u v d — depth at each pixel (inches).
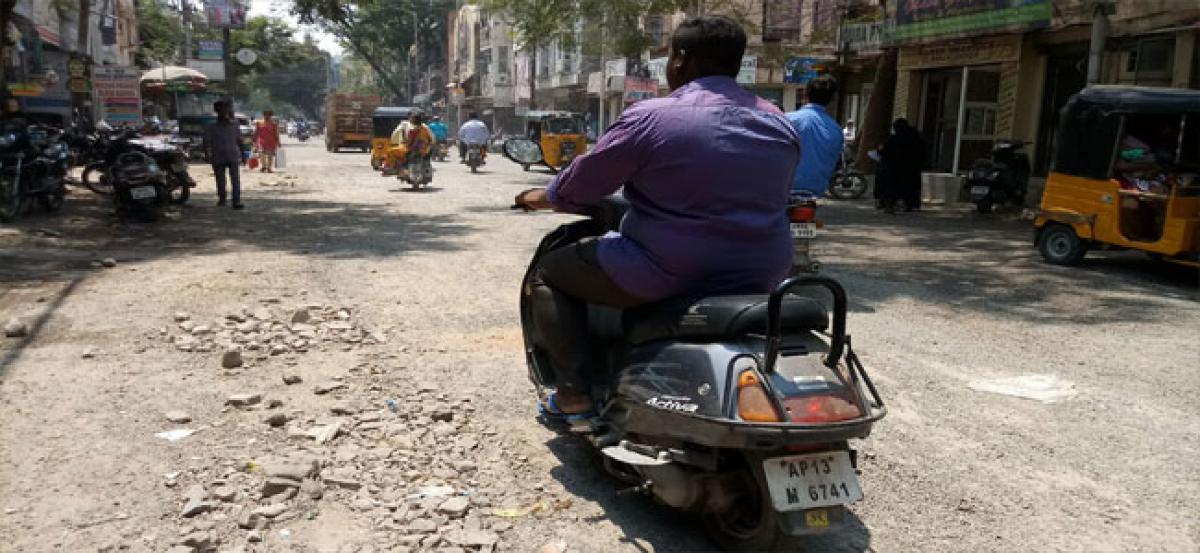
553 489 145.9
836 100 992.9
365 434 163.9
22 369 197.2
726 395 112.2
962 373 217.6
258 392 186.2
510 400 187.5
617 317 144.3
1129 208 355.3
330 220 491.5
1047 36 619.5
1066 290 323.6
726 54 128.7
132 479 142.6
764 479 113.3
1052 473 159.3
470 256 366.9
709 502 123.2
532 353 161.6
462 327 247.4
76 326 234.2
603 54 1011.3
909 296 307.1
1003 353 236.2
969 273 356.2
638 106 125.6
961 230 503.2
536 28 936.9
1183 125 359.3
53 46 1136.2
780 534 119.9
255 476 144.5
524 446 163.2
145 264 331.9
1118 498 149.7
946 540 133.8
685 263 122.1
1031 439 175.2
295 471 142.9
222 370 201.0
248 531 127.0
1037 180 629.0
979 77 698.2
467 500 138.0
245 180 805.2
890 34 759.1
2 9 513.0
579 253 134.3
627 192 130.3
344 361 211.2
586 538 130.0
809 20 911.0
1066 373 219.1
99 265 323.3
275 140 941.8
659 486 124.5
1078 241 372.2
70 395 181.0
